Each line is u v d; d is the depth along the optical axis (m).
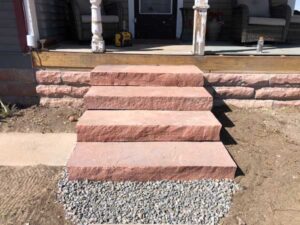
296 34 5.47
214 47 4.81
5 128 3.59
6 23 3.88
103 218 2.16
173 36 6.23
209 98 3.33
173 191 2.45
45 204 2.29
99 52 4.01
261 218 2.19
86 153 2.73
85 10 5.38
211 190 2.46
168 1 6.03
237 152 3.00
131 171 2.54
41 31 4.34
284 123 3.71
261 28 4.95
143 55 4.02
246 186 2.52
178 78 3.66
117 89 3.54
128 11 6.02
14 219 2.14
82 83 4.08
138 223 2.13
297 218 2.19
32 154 3.04
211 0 6.01
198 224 2.13
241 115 3.90
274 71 4.06
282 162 2.86
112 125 2.91
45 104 4.20
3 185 2.52
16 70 4.07
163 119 3.08
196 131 2.96
